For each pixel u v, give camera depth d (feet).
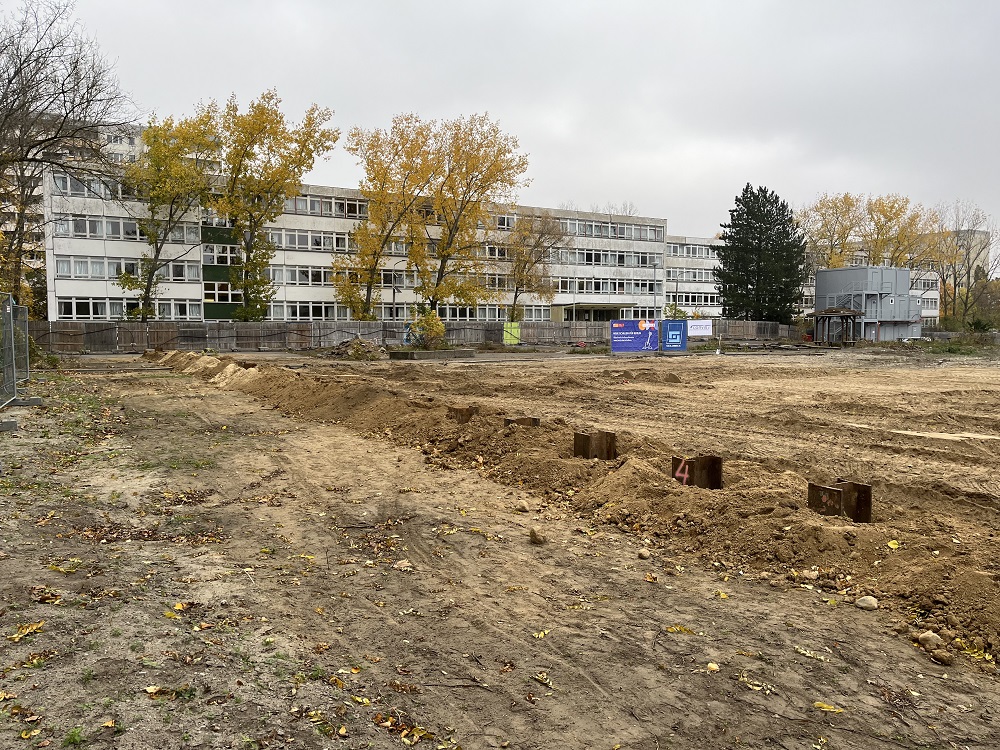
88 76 81.51
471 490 27.40
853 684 12.88
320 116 169.48
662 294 270.67
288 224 188.34
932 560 17.07
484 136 178.91
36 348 90.43
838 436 38.06
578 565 19.19
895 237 252.42
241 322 156.46
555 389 61.98
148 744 9.52
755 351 152.97
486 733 10.88
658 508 22.89
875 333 203.00
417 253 183.52
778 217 227.61
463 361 115.55
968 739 11.25
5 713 9.98
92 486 26.43
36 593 14.71
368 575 18.10
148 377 78.69
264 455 34.01
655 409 49.32
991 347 162.71
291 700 11.19
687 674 13.05
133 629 13.21
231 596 15.93
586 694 12.22
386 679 12.42
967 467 30.22
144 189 158.81
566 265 246.06
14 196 108.27
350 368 93.20
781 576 18.22
